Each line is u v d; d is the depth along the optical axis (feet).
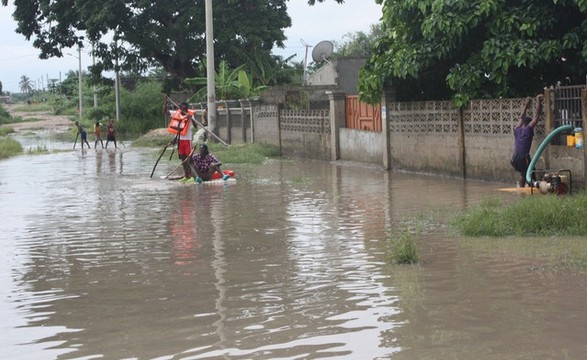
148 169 69.00
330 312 19.06
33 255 28.50
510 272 22.80
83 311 20.10
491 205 36.22
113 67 152.15
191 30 142.20
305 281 22.65
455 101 50.90
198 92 134.41
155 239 31.14
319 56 117.91
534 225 29.50
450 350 15.76
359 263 25.05
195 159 55.77
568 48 48.01
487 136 49.32
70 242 31.12
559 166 42.22
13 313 20.12
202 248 28.76
